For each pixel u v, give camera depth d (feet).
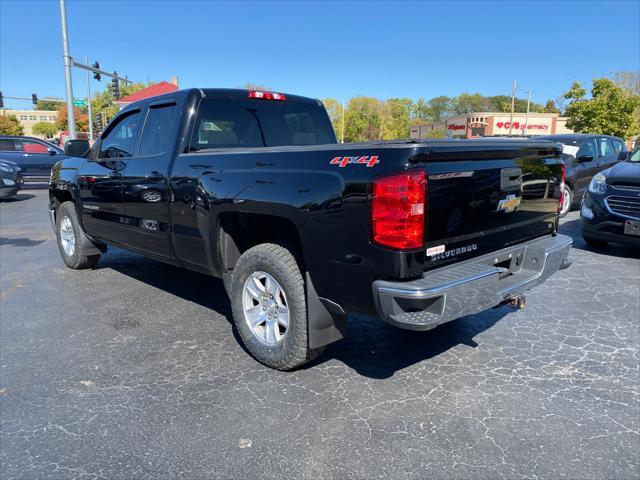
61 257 23.08
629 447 8.52
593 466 8.04
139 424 9.37
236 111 14.56
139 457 8.41
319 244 9.62
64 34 72.90
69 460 8.36
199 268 13.38
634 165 21.90
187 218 12.88
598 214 21.48
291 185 10.02
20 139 58.49
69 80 74.23
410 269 8.70
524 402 10.00
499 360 11.92
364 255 8.96
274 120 15.47
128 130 15.98
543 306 15.66
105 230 17.42
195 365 11.82
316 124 16.85
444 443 8.67
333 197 9.26
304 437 8.88
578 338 13.17
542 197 12.10
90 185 17.51
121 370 11.59
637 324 14.11
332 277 9.59
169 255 14.25
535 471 7.93
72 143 18.17
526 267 11.68
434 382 10.86
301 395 10.34
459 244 9.71
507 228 11.03
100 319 14.92
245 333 11.79
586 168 33.53
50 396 10.44
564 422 9.28
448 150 9.04
